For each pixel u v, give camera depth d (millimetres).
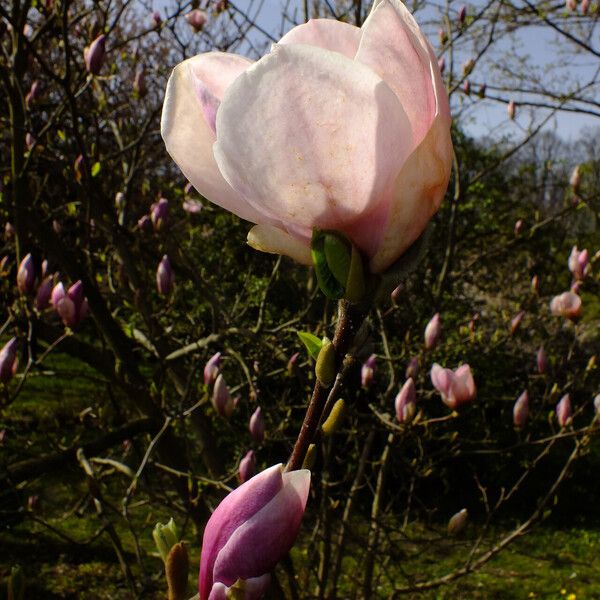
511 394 7473
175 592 602
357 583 3818
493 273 8914
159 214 3721
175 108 579
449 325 7230
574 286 3777
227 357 3793
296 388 4883
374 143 477
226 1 4234
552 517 7484
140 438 5664
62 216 4766
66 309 2682
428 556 5762
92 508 6098
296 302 6230
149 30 3775
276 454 6113
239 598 519
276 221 558
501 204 9516
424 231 519
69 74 2896
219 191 577
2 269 3285
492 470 7613
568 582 5980
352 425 3965
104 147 5426
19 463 3471
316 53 459
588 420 8445
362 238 514
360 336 572
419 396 3641
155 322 4113
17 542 5801
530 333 7648
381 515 3914
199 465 4973
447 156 489
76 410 6641
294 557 4785
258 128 479
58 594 5227
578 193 4711
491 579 5844
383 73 488
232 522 529
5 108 4145
